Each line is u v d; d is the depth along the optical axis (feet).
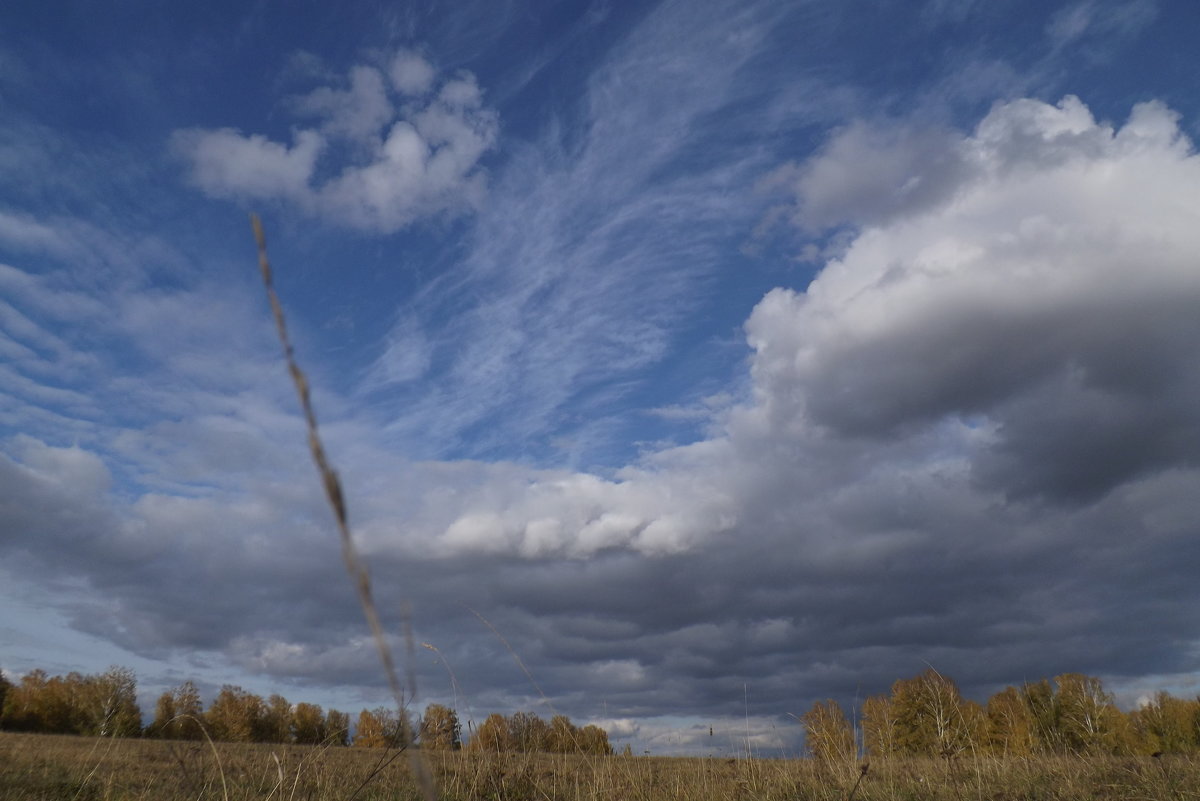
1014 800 30.25
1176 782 30.22
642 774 37.96
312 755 28.53
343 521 2.65
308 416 2.72
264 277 2.86
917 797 31.58
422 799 28.12
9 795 29.12
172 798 25.91
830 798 32.53
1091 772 35.60
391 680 2.60
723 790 35.88
